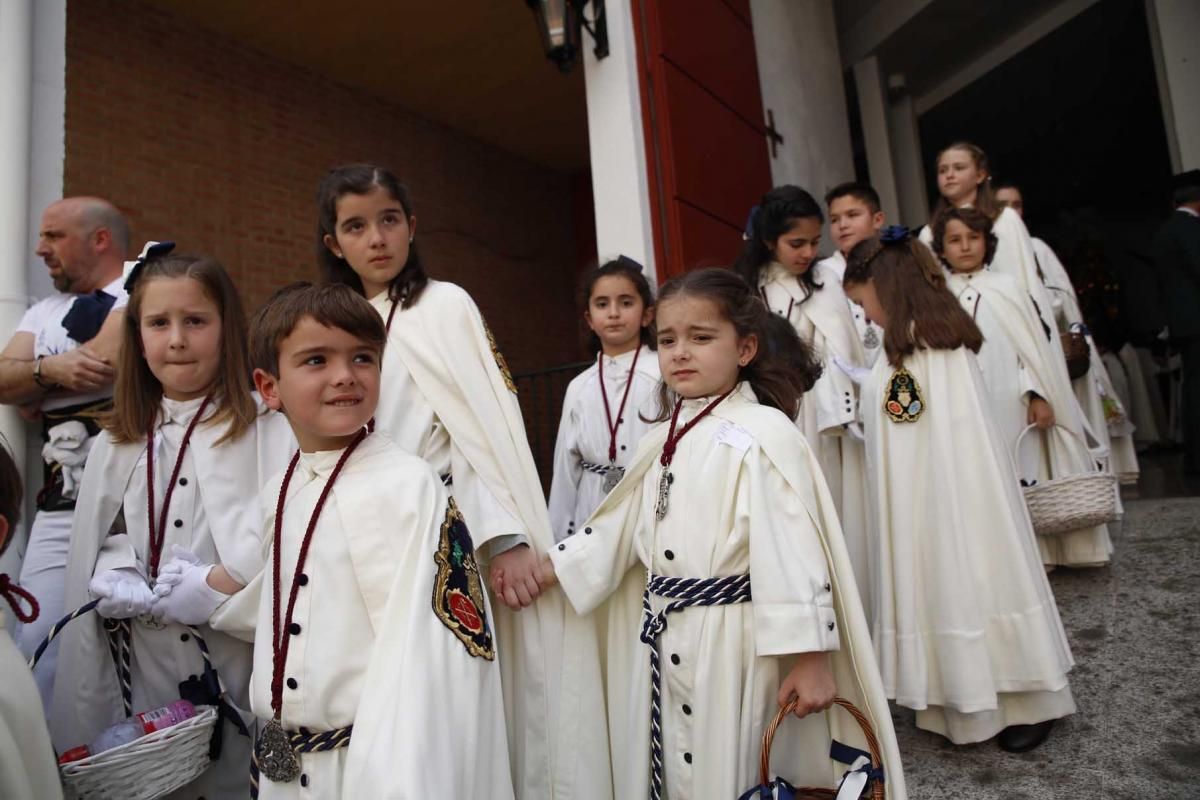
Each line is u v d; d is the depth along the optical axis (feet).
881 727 5.53
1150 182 44.50
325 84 24.76
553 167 32.94
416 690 4.43
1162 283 17.84
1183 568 10.96
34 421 9.27
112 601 6.07
